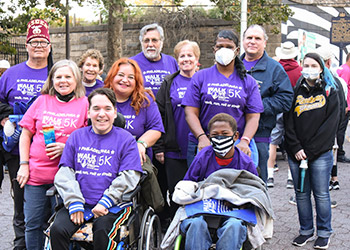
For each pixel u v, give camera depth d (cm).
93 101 372
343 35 1839
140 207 400
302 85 471
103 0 1563
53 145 390
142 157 404
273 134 723
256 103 427
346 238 509
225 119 372
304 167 472
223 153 372
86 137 379
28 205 403
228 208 361
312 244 491
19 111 425
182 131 493
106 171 370
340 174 856
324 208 476
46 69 452
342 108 659
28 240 408
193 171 388
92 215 363
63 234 349
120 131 383
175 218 364
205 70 437
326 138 468
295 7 1845
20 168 401
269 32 1831
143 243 386
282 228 544
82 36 2172
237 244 334
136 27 2022
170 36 1906
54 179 371
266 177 477
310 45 1436
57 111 400
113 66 429
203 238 339
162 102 500
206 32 1892
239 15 1644
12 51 1792
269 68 473
